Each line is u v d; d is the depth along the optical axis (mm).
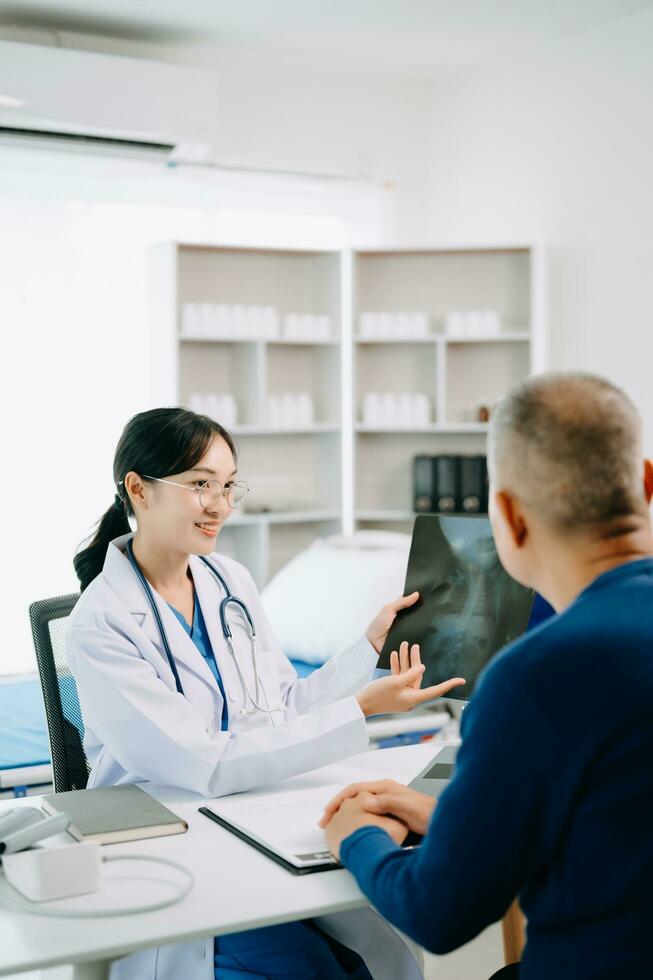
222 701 1888
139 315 4863
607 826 1008
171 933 1185
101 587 1869
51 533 4695
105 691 1717
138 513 1927
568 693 1017
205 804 1640
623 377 4629
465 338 4840
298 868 1343
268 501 5055
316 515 4938
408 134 5441
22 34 4453
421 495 4871
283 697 2051
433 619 1876
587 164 4711
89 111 4371
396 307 5098
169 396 4699
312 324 4949
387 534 4578
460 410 5039
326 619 3824
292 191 5195
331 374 5062
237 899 1271
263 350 4777
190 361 4863
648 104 4422
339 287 4984
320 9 4371
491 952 2760
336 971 1701
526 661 1045
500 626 1783
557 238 4887
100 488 4781
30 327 4652
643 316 4516
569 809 1025
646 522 1132
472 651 1799
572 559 1121
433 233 5500
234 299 4969
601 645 1023
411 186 5465
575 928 1043
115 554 1916
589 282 4754
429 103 5488
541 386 1139
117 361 4820
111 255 4801
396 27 4613
